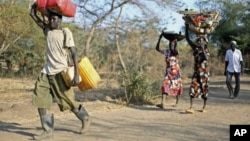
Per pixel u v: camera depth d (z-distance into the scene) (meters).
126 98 11.20
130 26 20.61
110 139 6.32
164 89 10.38
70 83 6.36
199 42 9.43
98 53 19.20
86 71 6.58
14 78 29.62
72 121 7.99
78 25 23.80
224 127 7.40
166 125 7.61
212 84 19.27
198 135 6.68
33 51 25.19
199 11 9.41
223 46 40.97
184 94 13.52
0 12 14.52
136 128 7.27
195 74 9.46
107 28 21.14
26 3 16.72
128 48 15.37
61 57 6.36
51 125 6.40
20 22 16.09
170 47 10.54
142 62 14.22
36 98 6.36
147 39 17.41
